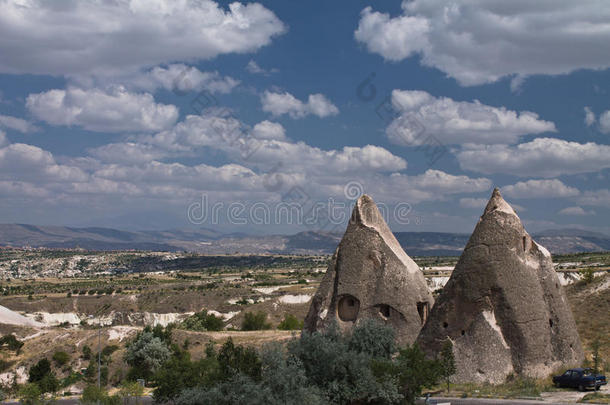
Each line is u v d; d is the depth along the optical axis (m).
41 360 82.19
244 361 33.09
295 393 29.41
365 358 32.81
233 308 177.25
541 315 39.75
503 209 41.75
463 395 36.41
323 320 45.28
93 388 50.41
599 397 34.72
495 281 39.62
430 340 40.72
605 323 53.94
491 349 38.88
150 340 77.06
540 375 38.72
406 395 33.06
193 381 41.31
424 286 45.91
